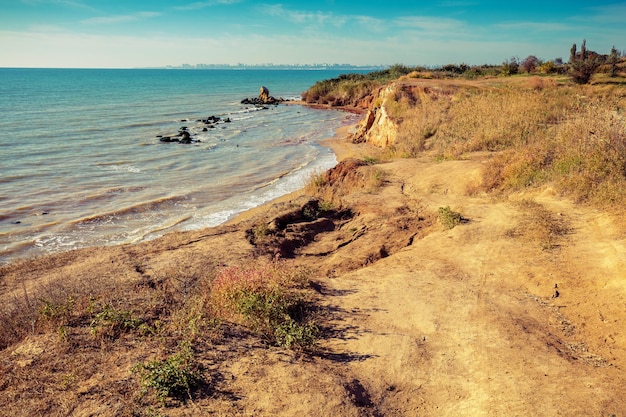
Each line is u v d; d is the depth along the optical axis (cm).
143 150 3036
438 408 468
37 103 6069
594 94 2280
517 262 786
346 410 443
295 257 1018
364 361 546
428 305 679
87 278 824
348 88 6581
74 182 2180
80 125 4047
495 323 612
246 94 9319
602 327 581
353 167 1727
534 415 430
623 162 1025
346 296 736
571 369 505
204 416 417
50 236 1484
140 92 8962
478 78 4288
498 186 1251
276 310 627
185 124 4412
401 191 1411
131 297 705
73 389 452
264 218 1250
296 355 547
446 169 1534
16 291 796
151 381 449
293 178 2306
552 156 1248
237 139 3584
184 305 671
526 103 2095
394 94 3078
